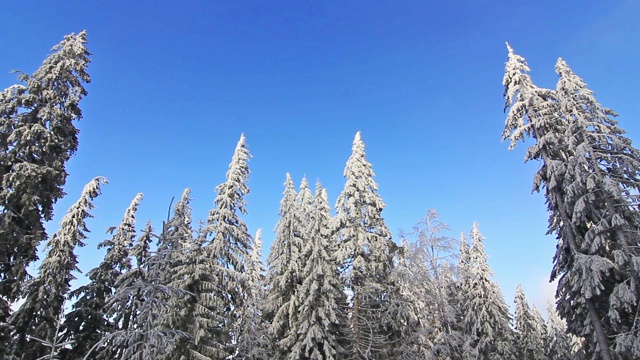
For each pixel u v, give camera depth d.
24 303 21.12
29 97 16.86
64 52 19.02
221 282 21.78
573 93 19.33
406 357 19.75
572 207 18.09
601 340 16.23
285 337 21.14
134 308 11.41
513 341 35.09
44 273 22.45
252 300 24.44
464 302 33.41
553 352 48.34
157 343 10.77
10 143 16.03
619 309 15.77
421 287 21.66
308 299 19.30
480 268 33.38
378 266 21.56
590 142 18.34
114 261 27.36
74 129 18.36
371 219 23.08
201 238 21.70
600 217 17.12
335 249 22.69
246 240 24.38
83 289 25.70
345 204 23.73
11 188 15.24
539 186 20.11
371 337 19.75
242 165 25.64
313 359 18.58
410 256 21.77
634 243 16.23
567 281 18.34
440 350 21.22
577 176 17.11
